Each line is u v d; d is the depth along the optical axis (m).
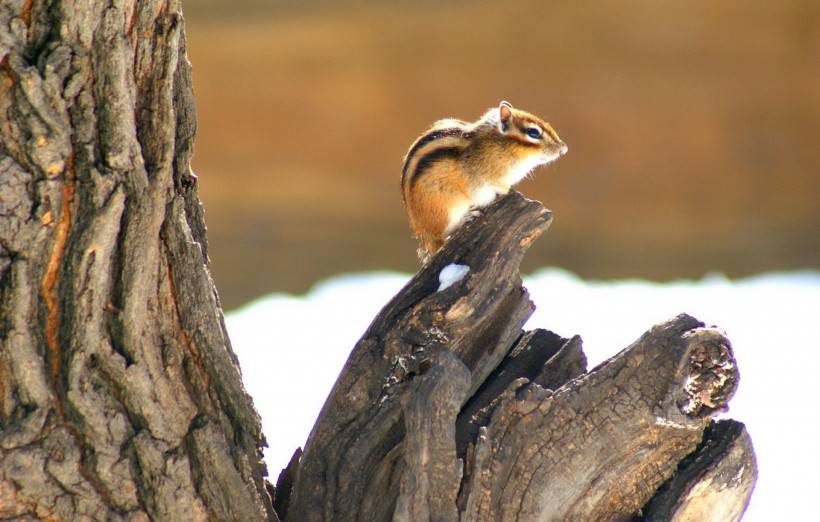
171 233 7.20
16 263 6.65
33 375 6.67
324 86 34.12
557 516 7.48
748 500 7.92
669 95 34.50
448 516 7.18
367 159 33.91
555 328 22.27
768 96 34.66
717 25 34.75
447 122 13.27
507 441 7.39
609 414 7.34
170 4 7.09
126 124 6.87
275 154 33.59
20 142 6.68
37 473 6.67
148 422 7.01
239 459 7.41
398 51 34.69
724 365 7.34
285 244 31.81
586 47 34.84
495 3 35.16
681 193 33.75
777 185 34.09
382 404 7.78
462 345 8.03
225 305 27.34
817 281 28.59
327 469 7.80
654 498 7.61
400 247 31.94
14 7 6.72
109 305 6.89
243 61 33.97
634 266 30.72
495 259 8.04
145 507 6.99
